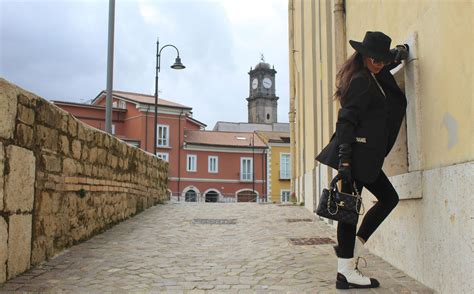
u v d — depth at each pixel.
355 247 4.00
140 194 10.05
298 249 5.73
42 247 4.82
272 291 3.90
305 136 11.76
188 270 4.66
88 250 5.57
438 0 3.72
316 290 3.91
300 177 12.77
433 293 3.71
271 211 10.42
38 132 4.70
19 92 4.26
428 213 3.86
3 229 3.96
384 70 4.06
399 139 4.95
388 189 3.99
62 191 5.40
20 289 3.84
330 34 8.12
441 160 3.65
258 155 54.94
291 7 15.82
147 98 52.50
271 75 111.88
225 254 5.48
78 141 5.94
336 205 3.79
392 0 4.87
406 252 4.36
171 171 50.41
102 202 7.07
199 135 54.31
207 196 52.41
